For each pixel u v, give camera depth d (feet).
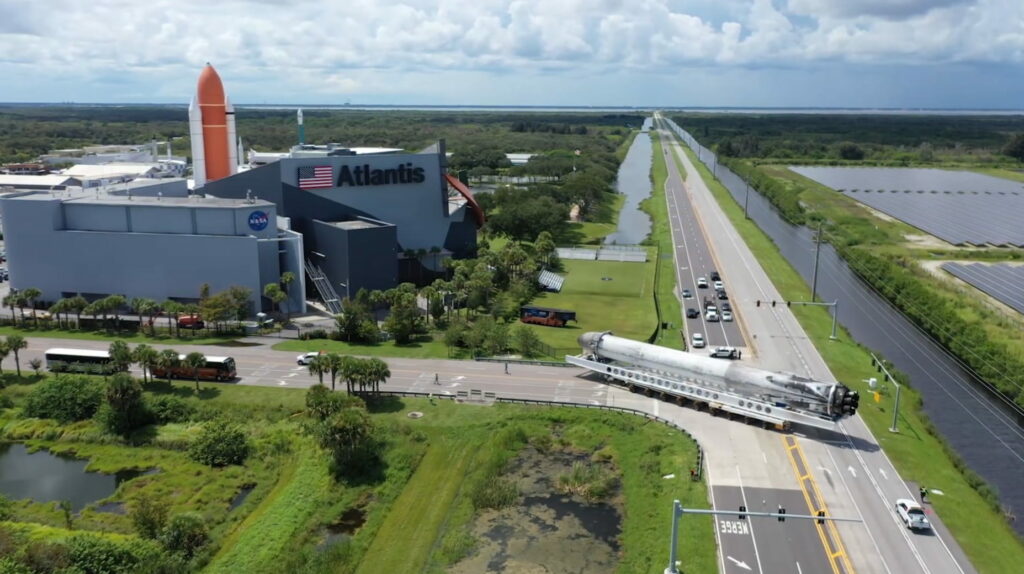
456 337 503.61
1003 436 399.44
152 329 532.73
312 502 316.81
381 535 295.07
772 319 579.48
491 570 273.13
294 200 640.99
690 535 282.77
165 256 579.89
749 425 384.88
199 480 337.31
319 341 520.83
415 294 565.94
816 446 360.89
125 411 382.01
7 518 301.43
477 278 596.70
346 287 598.75
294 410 402.52
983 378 473.67
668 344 508.12
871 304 652.89
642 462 347.56
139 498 319.88
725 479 327.26
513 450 366.43
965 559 275.18
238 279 573.33
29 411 399.24
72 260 592.60
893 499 314.55
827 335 541.75
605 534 298.35
